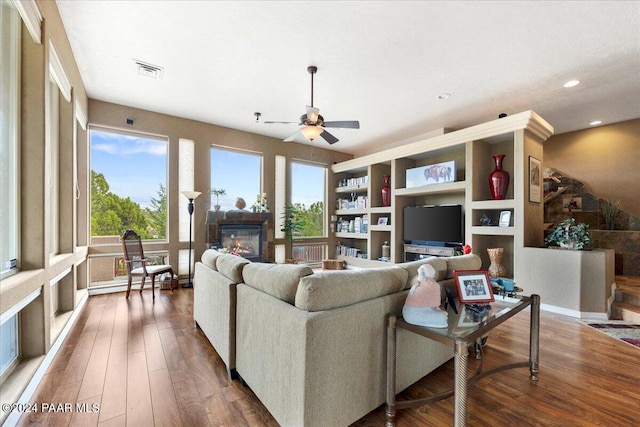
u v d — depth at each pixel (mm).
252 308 1780
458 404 1330
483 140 4504
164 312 3381
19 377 1819
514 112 4434
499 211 4547
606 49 2807
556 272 3523
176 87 3781
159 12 2414
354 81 3541
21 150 2078
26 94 2104
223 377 2025
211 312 2393
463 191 4902
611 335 2818
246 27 2588
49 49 2240
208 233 4910
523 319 3303
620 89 3654
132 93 3977
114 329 2855
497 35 2629
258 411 1675
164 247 4707
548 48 2809
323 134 3461
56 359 2238
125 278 4461
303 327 1341
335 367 1446
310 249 6668
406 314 1626
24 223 2076
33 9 1965
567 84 3535
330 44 2816
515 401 1789
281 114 4711
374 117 4715
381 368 1682
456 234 4707
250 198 5695
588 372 2135
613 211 4820
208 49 2930
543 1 2205
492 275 4039
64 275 2799
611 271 3592
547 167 5582
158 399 1767
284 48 2893
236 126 5309
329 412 1426
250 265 1992
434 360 2098
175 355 2328
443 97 3951
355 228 6543
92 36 2744
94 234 4262
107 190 4340
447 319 1621
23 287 1771
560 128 5199
